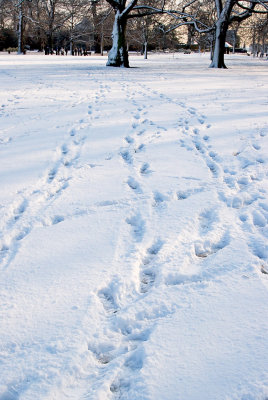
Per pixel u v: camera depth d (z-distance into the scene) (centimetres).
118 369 186
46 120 745
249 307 227
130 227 334
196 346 197
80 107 880
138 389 172
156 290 246
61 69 1931
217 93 1088
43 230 331
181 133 651
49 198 401
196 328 210
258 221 343
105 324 218
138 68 2145
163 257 284
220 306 229
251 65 2914
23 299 238
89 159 524
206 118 761
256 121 725
